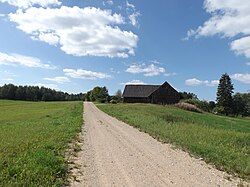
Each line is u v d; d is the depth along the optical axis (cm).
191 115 5534
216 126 3919
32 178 973
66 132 2308
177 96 9981
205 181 1125
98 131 2623
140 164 1365
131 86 10656
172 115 4850
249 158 1520
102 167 1281
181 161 1461
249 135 2319
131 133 2538
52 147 1574
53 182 978
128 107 6819
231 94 11519
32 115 5522
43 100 18538
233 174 1239
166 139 2166
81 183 1039
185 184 1077
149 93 10331
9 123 3628
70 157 1428
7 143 1677
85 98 18562
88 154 1546
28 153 1338
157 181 1101
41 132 2286
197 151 1669
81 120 3606
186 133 2425
